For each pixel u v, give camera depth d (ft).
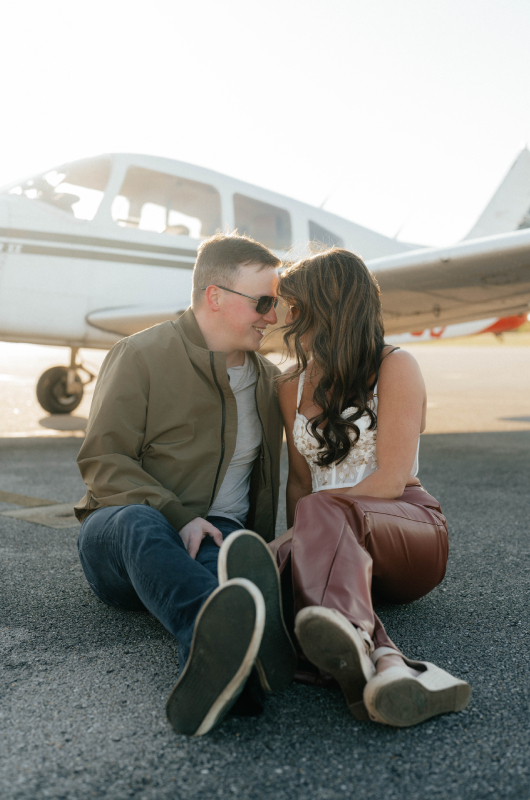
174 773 2.82
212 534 4.15
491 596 5.35
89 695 3.57
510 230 28.96
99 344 17.08
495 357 79.61
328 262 4.36
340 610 3.17
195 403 4.54
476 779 2.78
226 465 4.62
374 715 3.06
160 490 4.17
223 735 3.14
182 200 17.31
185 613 3.22
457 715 3.34
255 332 4.68
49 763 2.90
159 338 4.60
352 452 4.36
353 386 4.31
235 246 4.53
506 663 4.00
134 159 16.31
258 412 4.80
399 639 4.39
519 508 9.04
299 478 5.04
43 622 4.68
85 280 16.03
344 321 4.25
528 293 16.61
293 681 3.72
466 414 23.49
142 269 16.70
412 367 4.26
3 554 6.50
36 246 15.42
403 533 3.91
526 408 25.63
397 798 2.65
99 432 4.36
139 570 3.45
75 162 16.14
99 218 16.16
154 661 4.03
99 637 4.41
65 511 8.52
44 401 19.76
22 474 11.26
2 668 3.92
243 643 2.85
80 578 5.74
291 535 4.08
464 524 8.09
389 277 14.90
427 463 13.08
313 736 3.13
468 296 16.90
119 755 2.96
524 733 3.16
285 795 2.67
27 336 15.98
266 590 3.18
